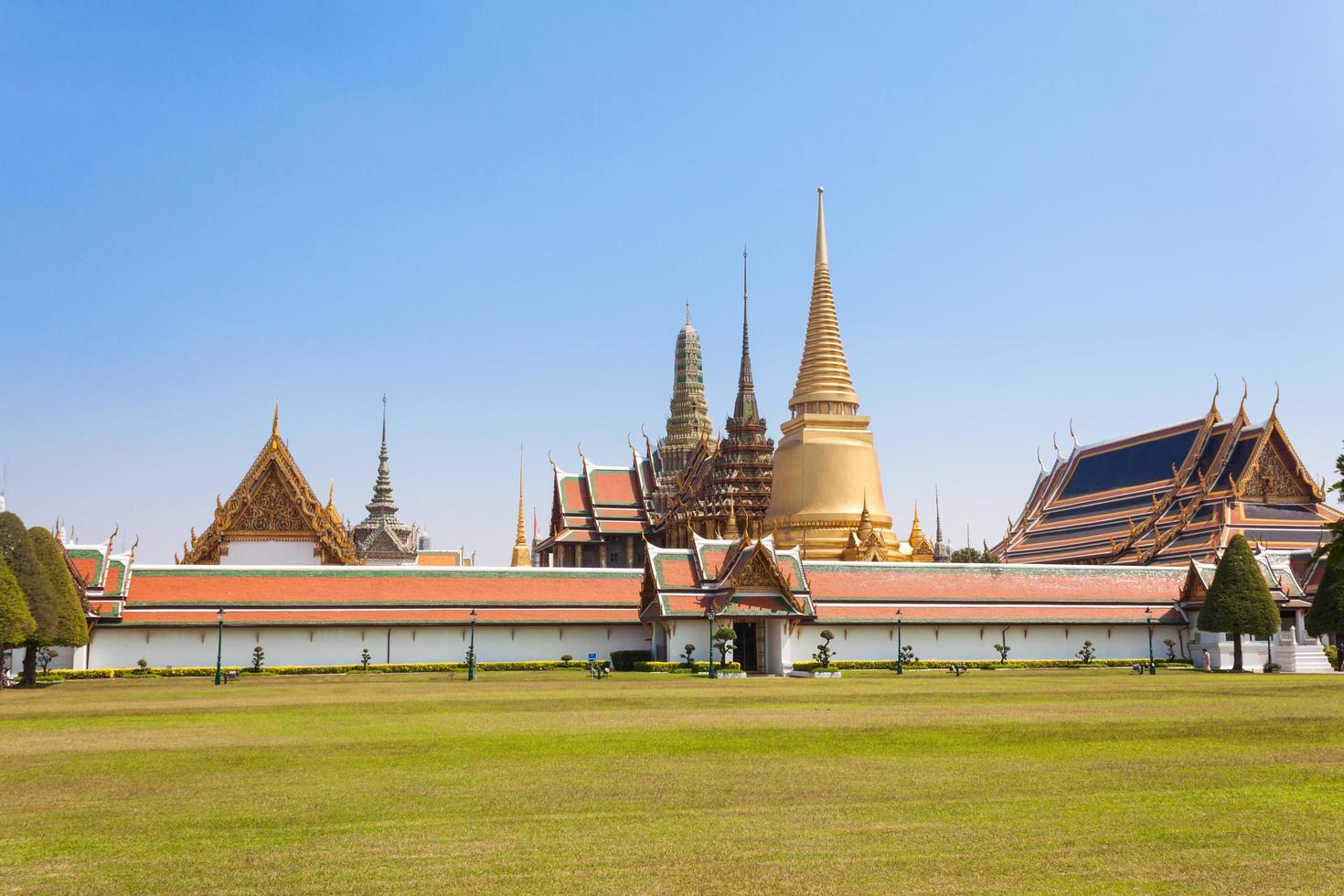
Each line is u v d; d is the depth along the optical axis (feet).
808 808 74.84
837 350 398.21
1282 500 356.18
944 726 122.52
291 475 339.36
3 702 166.50
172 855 63.31
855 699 165.48
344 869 60.23
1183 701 157.99
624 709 146.51
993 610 292.81
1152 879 58.18
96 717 139.33
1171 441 386.32
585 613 293.84
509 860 61.87
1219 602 270.26
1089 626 297.12
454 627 286.05
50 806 76.48
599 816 72.54
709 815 73.00
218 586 278.46
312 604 279.69
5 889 56.90
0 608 199.93
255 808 75.51
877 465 390.01
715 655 271.49
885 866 60.54
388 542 569.23
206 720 134.62
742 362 454.40
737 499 418.51
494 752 102.22
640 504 463.42
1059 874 58.95
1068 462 431.02
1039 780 85.35
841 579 291.17
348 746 106.63
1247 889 56.54
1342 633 264.11
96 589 264.52
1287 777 86.43
